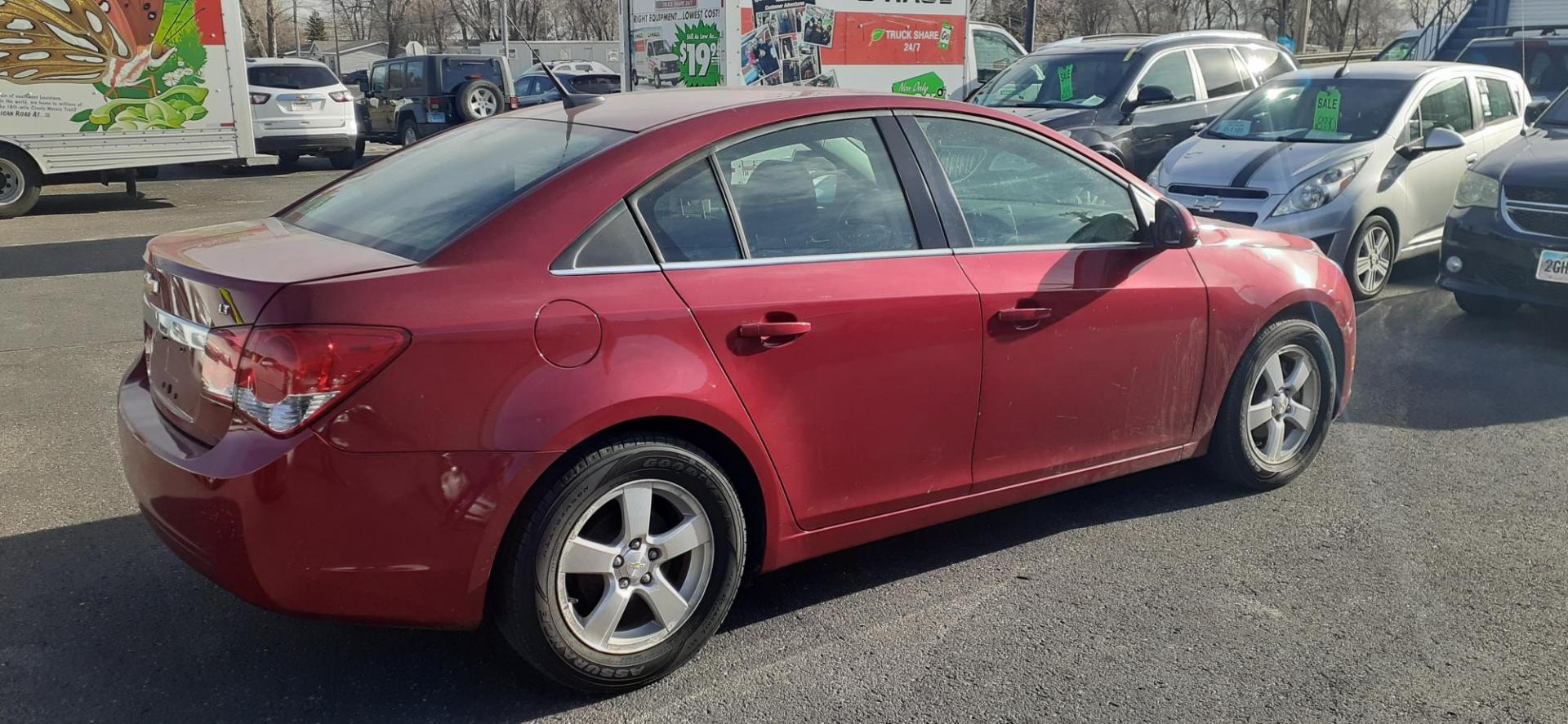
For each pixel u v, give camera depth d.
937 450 3.66
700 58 11.59
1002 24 42.44
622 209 3.12
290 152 18.47
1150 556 4.06
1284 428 4.65
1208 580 3.87
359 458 2.71
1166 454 4.33
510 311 2.87
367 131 24.08
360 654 3.38
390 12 73.81
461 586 2.88
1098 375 3.99
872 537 3.66
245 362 2.71
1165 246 4.11
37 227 12.13
